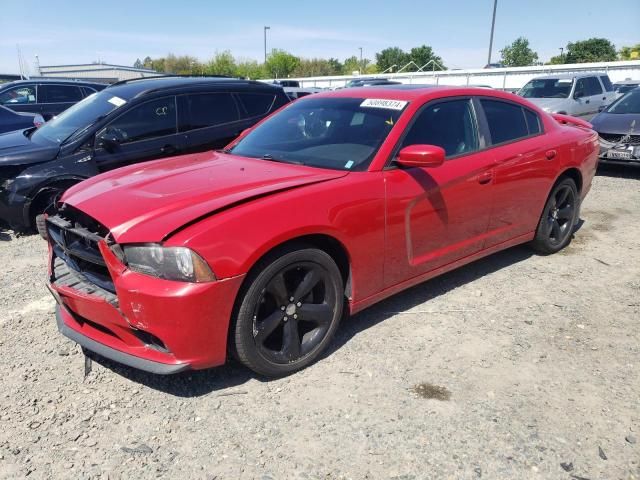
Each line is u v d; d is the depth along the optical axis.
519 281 4.48
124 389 2.96
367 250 3.27
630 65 26.45
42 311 3.91
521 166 4.30
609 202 7.30
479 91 4.23
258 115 6.95
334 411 2.77
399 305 4.00
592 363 3.24
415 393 2.92
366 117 3.77
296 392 2.93
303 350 3.11
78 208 2.96
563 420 2.71
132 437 2.59
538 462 2.43
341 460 2.44
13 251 5.27
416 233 3.57
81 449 2.51
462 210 3.87
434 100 3.85
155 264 2.58
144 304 2.57
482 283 4.43
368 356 3.29
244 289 2.76
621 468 2.40
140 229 2.63
